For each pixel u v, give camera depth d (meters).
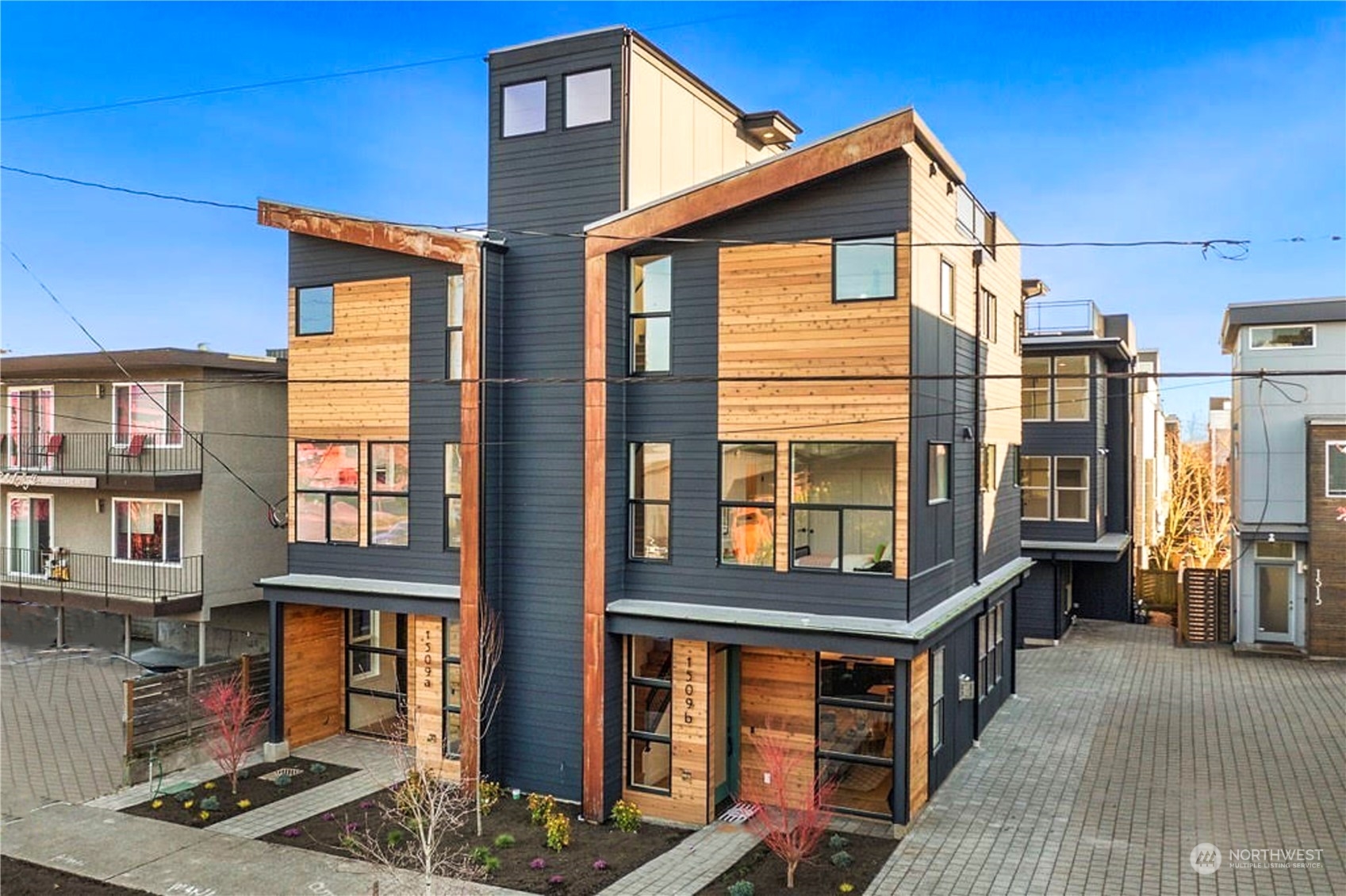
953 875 11.02
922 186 12.54
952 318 14.29
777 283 12.85
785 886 10.91
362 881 11.27
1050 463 24.41
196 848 12.22
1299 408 22.34
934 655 13.55
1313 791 13.44
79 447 21.02
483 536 14.01
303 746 16.20
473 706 13.84
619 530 13.73
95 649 22.92
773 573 12.93
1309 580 21.83
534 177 14.48
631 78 14.05
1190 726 16.61
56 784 14.46
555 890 10.99
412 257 15.29
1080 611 27.84
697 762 13.07
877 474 12.41
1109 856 11.42
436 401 15.12
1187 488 39.34
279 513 20.80
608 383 13.42
